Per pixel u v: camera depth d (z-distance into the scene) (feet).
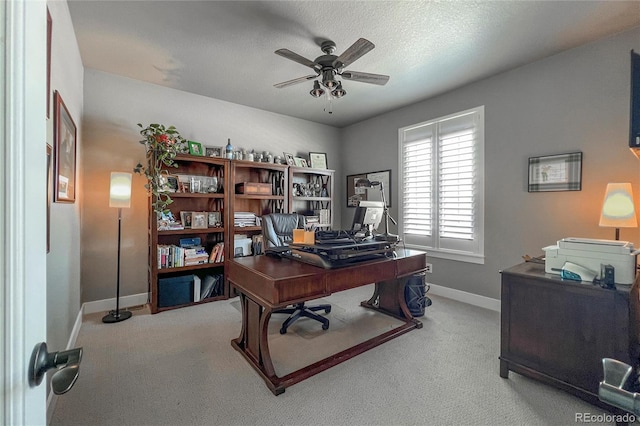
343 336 8.30
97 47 8.48
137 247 10.80
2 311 1.37
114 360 6.91
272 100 12.63
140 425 4.92
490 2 6.47
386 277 7.60
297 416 5.15
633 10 6.70
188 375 6.34
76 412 5.17
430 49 8.43
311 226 14.56
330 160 16.51
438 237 11.99
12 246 1.41
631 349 4.91
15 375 1.41
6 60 1.39
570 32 7.61
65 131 6.65
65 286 6.81
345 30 7.55
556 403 5.46
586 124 8.18
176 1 6.53
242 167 13.35
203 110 12.18
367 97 12.16
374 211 8.07
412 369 6.60
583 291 5.28
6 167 1.39
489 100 10.29
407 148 13.23
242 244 12.31
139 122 10.74
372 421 5.04
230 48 8.48
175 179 10.96
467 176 11.00
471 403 5.48
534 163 9.19
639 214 7.31
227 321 9.36
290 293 5.80
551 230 8.88
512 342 6.15
